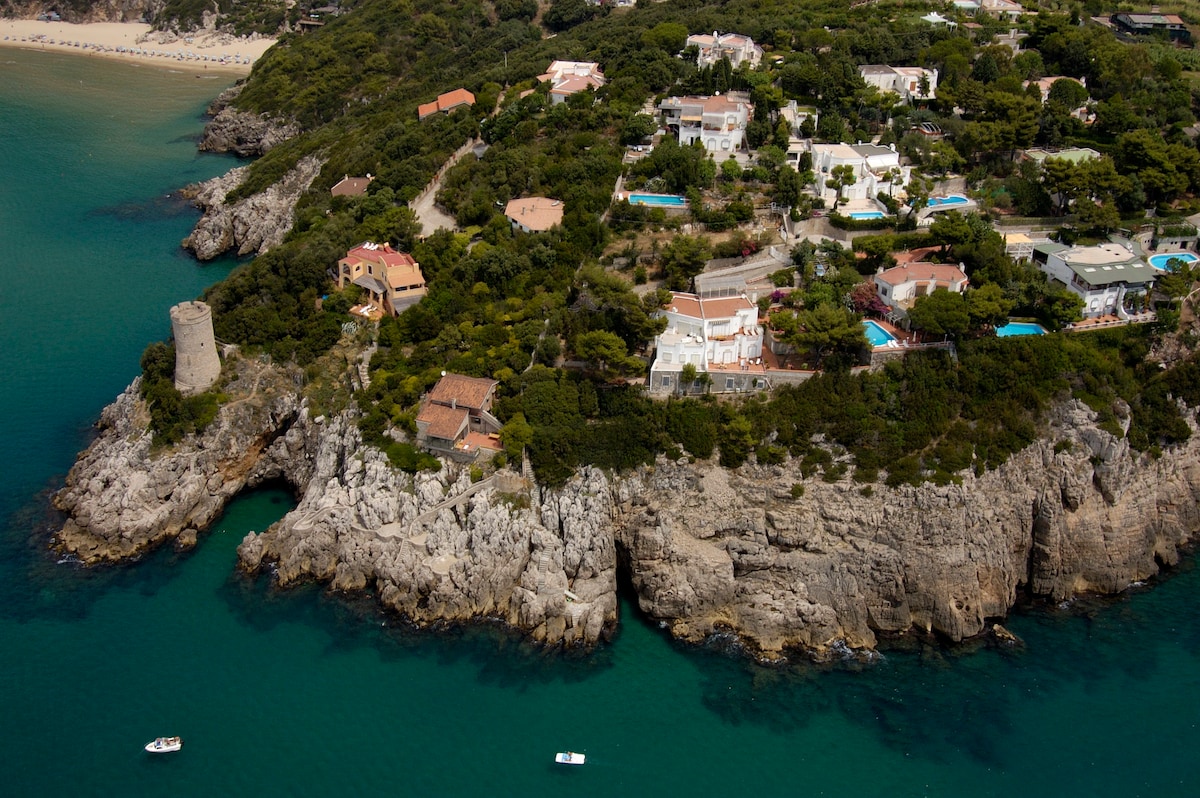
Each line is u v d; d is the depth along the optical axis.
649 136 188.75
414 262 162.50
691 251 148.25
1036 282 148.00
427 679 117.00
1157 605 129.75
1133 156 176.38
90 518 134.25
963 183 179.12
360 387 143.50
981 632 124.88
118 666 117.38
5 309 188.50
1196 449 141.00
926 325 136.25
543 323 145.25
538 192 178.88
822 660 120.81
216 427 143.38
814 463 128.00
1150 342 144.62
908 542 124.56
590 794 104.12
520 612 122.75
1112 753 109.50
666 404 134.12
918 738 111.12
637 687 116.88
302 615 124.94
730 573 124.31
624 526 129.38
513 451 129.62
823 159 174.75
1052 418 133.75
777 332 139.75
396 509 129.12
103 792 103.31
